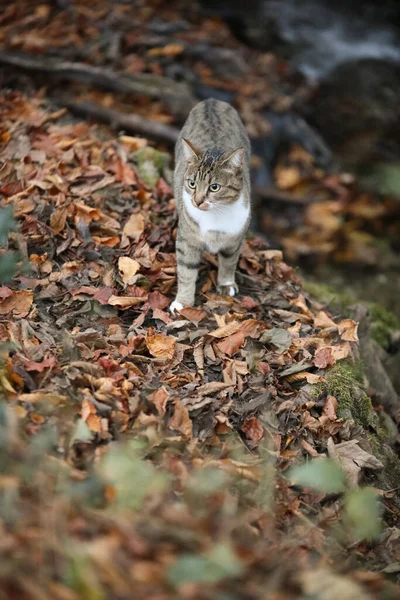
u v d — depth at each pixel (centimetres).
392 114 1430
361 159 1350
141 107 1023
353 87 1456
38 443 414
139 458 471
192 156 628
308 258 1145
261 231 1138
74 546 362
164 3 1394
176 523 398
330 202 1195
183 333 599
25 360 511
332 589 388
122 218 707
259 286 700
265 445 526
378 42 1573
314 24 1571
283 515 482
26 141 763
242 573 380
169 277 658
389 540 512
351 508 446
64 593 340
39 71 948
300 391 575
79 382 506
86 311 595
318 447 550
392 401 741
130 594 349
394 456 613
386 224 1236
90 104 918
